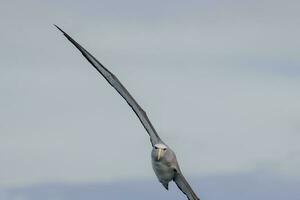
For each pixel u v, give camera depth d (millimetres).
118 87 23875
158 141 24312
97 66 23734
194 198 24312
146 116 24203
